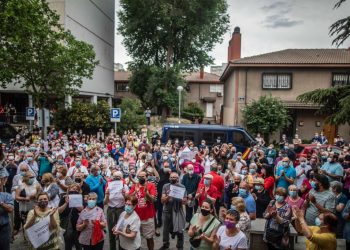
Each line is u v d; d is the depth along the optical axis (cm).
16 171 1080
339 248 716
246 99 2812
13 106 3384
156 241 911
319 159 1407
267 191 834
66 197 709
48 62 2203
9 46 2014
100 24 3994
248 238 631
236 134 1836
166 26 3975
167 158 1186
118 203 802
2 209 654
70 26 3089
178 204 823
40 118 1998
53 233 617
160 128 3547
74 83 2441
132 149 1592
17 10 1689
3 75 2059
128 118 2916
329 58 2805
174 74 3828
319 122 2720
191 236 581
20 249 816
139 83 4275
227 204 934
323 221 507
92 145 1659
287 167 1032
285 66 2722
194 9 3841
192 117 4803
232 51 3547
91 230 673
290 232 696
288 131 2762
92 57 2462
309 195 693
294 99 2758
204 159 1334
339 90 1363
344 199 731
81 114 2647
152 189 795
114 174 820
